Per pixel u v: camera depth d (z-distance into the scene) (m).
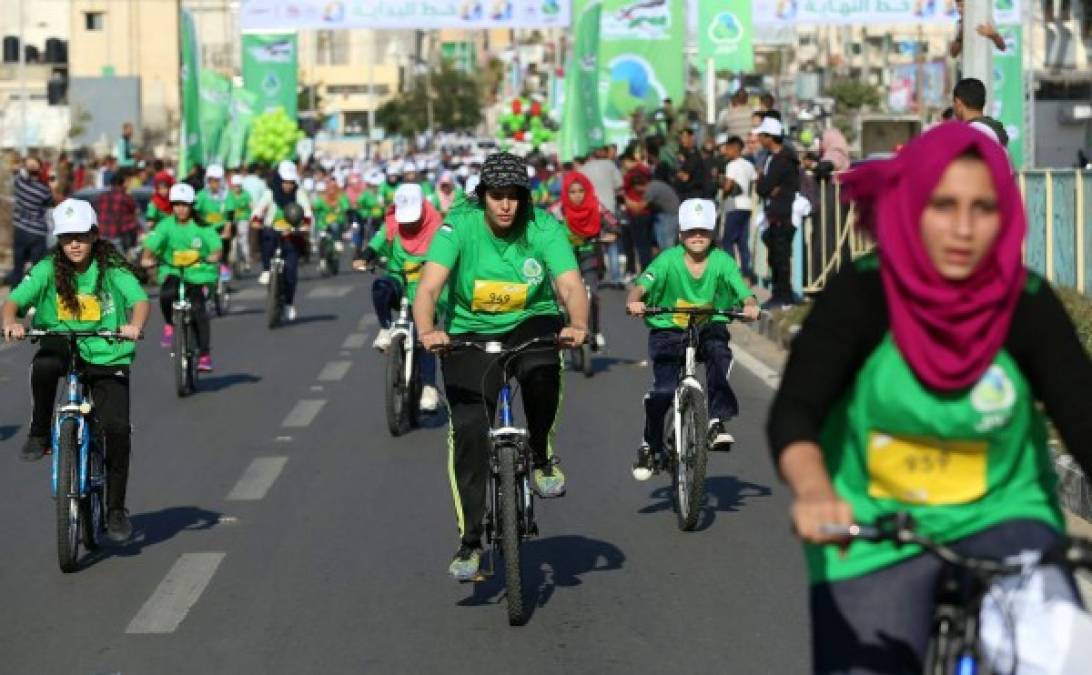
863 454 10.26
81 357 22.33
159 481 27.83
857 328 9.88
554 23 84.31
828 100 96.19
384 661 17.28
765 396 36.94
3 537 23.70
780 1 84.19
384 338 34.12
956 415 9.94
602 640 17.95
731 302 24.81
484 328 19.56
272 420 34.50
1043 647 9.45
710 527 23.61
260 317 58.91
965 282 9.67
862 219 10.09
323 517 24.66
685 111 99.19
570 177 39.97
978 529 10.20
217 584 20.69
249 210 80.50
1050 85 130.62
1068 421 9.73
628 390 38.06
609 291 65.75
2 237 85.00
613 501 25.58
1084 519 22.84
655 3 82.19
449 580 20.69
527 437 19.05
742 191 60.03
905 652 9.93
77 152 159.38
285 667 17.14
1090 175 39.44
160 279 40.69
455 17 84.25
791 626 18.39
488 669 16.94
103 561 22.05
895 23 83.56
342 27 84.19
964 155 9.53
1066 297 33.34
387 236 34.25
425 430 33.00
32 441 22.47
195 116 94.69
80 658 17.59
